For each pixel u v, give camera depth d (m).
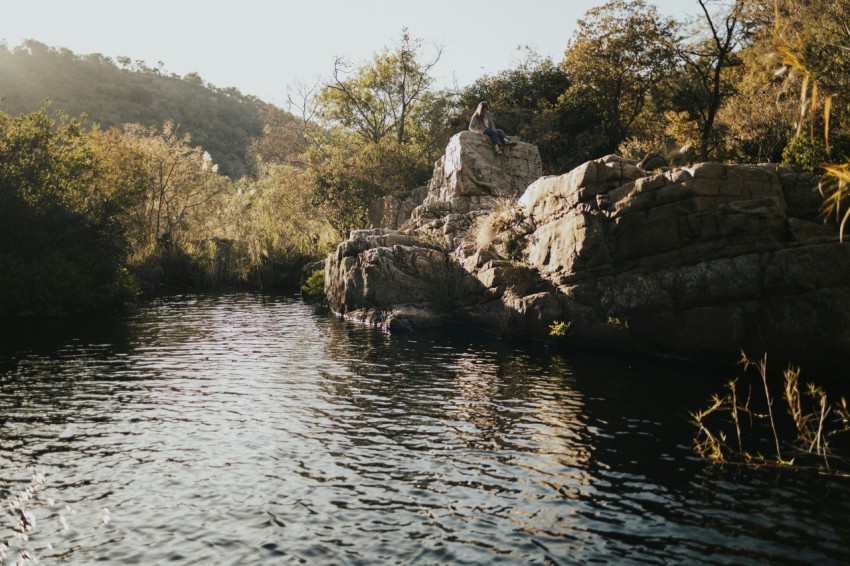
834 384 13.39
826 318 13.48
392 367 16.08
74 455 9.82
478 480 8.79
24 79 104.25
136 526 7.46
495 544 7.00
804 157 15.98
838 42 18.55
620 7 38.28
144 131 51.94
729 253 15.11
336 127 54.19
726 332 15.02
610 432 10.72
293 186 47.66
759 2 26.69
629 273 16.80
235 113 128.12
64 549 6.93
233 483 8.73
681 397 12.74
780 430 10.69
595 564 6.55
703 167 15.56
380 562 6.63
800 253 13.98
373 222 38.91
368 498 8.23
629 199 16.66
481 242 23.34
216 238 44.66
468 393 13.40
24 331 22.17
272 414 12.01
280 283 40.03
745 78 26.11
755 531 7.24
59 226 28.94
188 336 21.14
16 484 8.70
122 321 24.75
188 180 50.41
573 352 17.64
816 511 7.71
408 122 52.59
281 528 7.41
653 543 6.99
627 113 42.91
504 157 29.84
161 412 12.16
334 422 11.50
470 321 22.17
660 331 16.25
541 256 19.88
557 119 41.34
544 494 8.30
